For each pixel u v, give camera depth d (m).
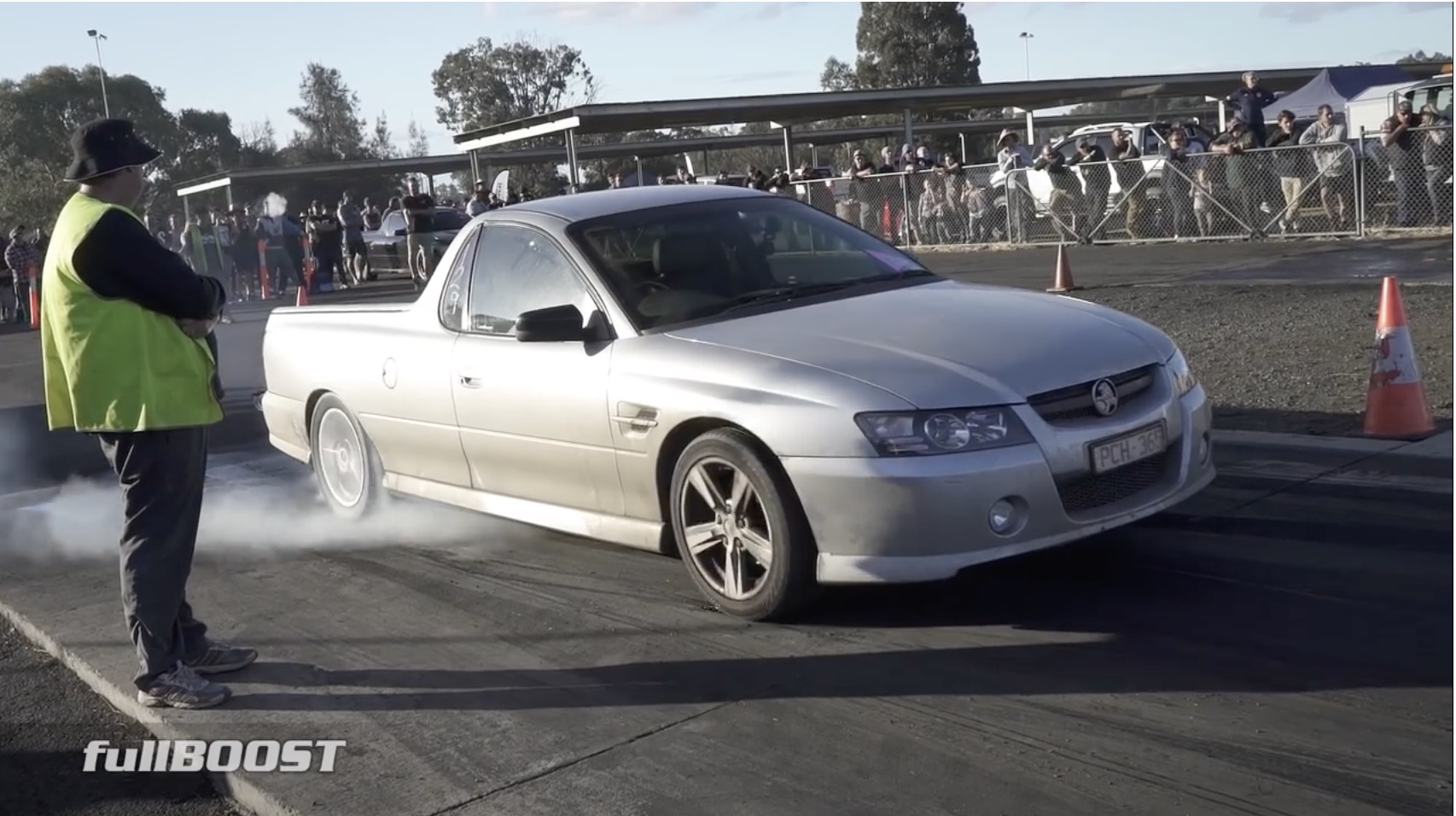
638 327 5.19
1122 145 18.83
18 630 5.55
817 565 4.58
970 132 49.31
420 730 4.16
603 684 4.42
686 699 4.23
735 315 5.23
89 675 4.86
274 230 26.31
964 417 4.38
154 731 4.37
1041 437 4.43
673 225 5.68
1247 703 3.86
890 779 3.58
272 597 5.66
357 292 25.14
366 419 6.49
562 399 5.30
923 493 4.32
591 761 3.85
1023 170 19.62
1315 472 6.15
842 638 4.64
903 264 5.86
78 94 69.81
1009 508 4.41
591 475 5.30
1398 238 15.61
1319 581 4.80
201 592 5.81
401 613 5.32
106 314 4.23
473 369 5.73
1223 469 6.34
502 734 4.08
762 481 4.61
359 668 4.73
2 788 4.07
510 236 5.84
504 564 5.89
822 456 4.42
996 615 4.73
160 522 4.43
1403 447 6.32
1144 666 4.19
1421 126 15.53
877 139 55.66
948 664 4.33
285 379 7.09
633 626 4.95
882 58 69.81
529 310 5.63
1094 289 13.85
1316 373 8.27
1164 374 4.84
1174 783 3.42
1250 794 3.34
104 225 4.16
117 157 4.27
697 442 4.81
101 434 4.36
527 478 5.64
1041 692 4.05
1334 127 17.06
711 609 5.05
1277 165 16.69
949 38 69.06
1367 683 3.93
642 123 27.47
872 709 4.04
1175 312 11.55
